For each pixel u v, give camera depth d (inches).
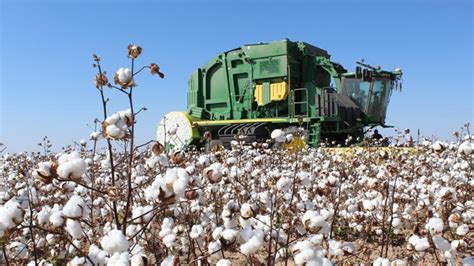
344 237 213.9
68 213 89.2
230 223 126.0
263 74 760.3
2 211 82.7
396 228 171.8
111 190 102.2
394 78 711.7
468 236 181.0
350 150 444.8
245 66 786.8
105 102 115.1
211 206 190.9
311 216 104.0
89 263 95.0
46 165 88.0
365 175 264.8
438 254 155.6
